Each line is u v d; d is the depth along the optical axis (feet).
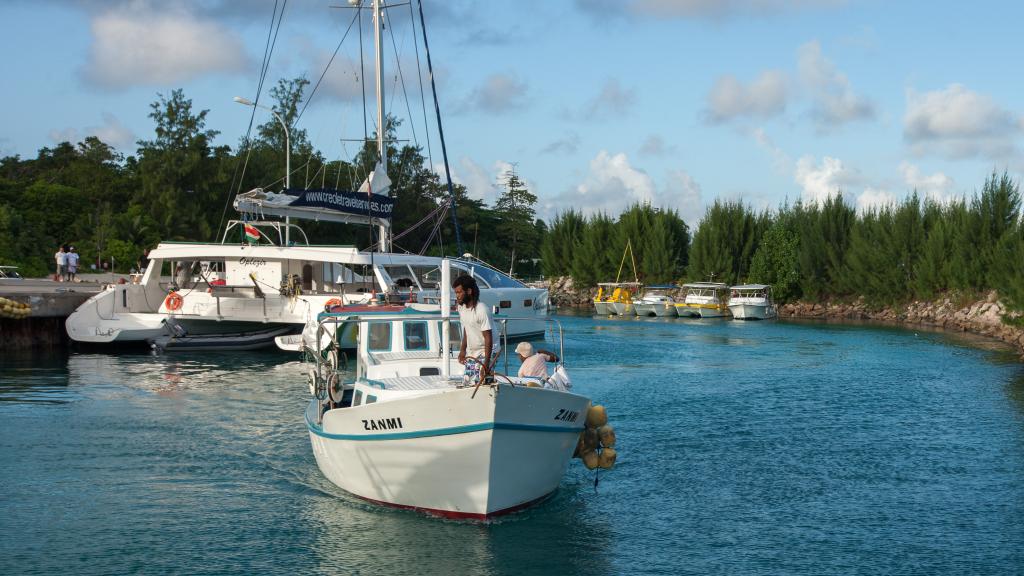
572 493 40.14
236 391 65.62
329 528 34.30
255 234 88.58
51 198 228.02
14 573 29.96
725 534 34.99
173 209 236.02
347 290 97.30
